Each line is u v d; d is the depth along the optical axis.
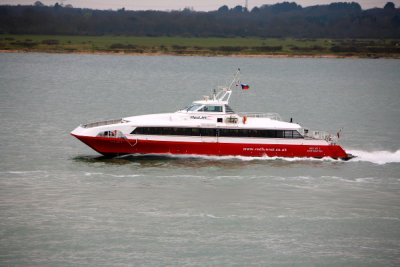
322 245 128.88
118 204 147.75
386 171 181.12
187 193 156.75
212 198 153.50
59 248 124.56
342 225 138.75
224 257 122.62
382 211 147.50
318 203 151.88
